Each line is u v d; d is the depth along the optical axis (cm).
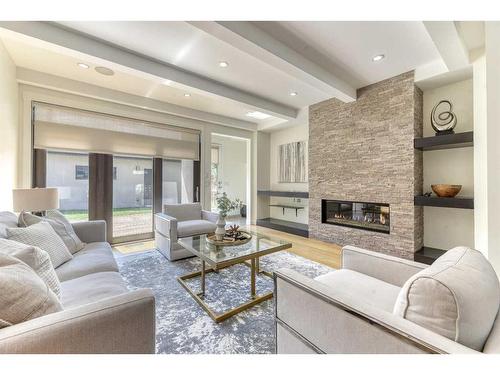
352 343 81
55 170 332
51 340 72
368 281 139
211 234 272
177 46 244
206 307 185
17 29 195
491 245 160
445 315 68
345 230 374
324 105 403
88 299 123
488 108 160
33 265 102
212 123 495
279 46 236
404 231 304
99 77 311
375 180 334
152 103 391
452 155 301
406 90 302
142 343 91
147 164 416
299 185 519
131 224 399
